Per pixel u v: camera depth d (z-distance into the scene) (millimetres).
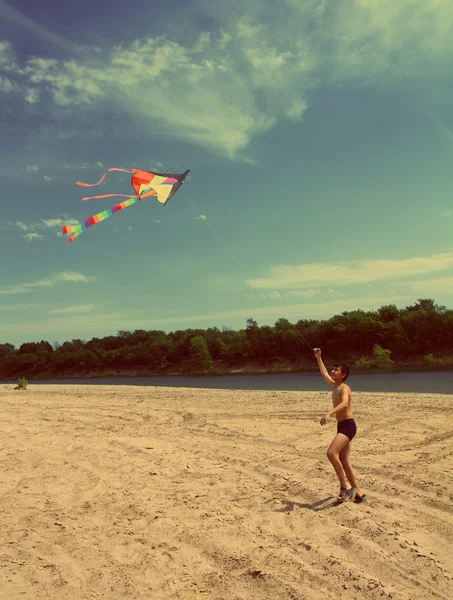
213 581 4195
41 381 83750
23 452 9352
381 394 15172
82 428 11812
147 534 5324
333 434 9922
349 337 60625
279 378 47531
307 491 6469
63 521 5828
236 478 7289
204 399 16391
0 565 4680
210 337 79000
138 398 17578
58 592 4121
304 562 4434
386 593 3770
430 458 7648
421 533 4918
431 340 55688
